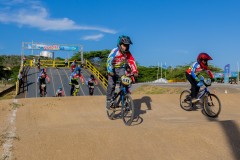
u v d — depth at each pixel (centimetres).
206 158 491
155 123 736
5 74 10838
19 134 582
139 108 1000
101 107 1003
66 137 552
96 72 3900
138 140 553
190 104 969
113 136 564
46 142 532
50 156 488
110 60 743
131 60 744
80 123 812
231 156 493
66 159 482
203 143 543
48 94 2931
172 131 591
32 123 817
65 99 1087
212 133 580
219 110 846
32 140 539
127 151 515
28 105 1000
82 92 3055
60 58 6303
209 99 883
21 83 3234
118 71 752
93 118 870
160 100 1113
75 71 2069
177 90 4088
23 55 4409
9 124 787
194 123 650
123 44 728
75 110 970
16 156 483
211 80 896
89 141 541
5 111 928
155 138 562
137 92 4897
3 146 515
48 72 3962
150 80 10456
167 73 10481
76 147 519
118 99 752
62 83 3409
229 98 1186
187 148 528
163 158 495
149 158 495
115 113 897
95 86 3325
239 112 979
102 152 509
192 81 925
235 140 548
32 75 3750
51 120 864
